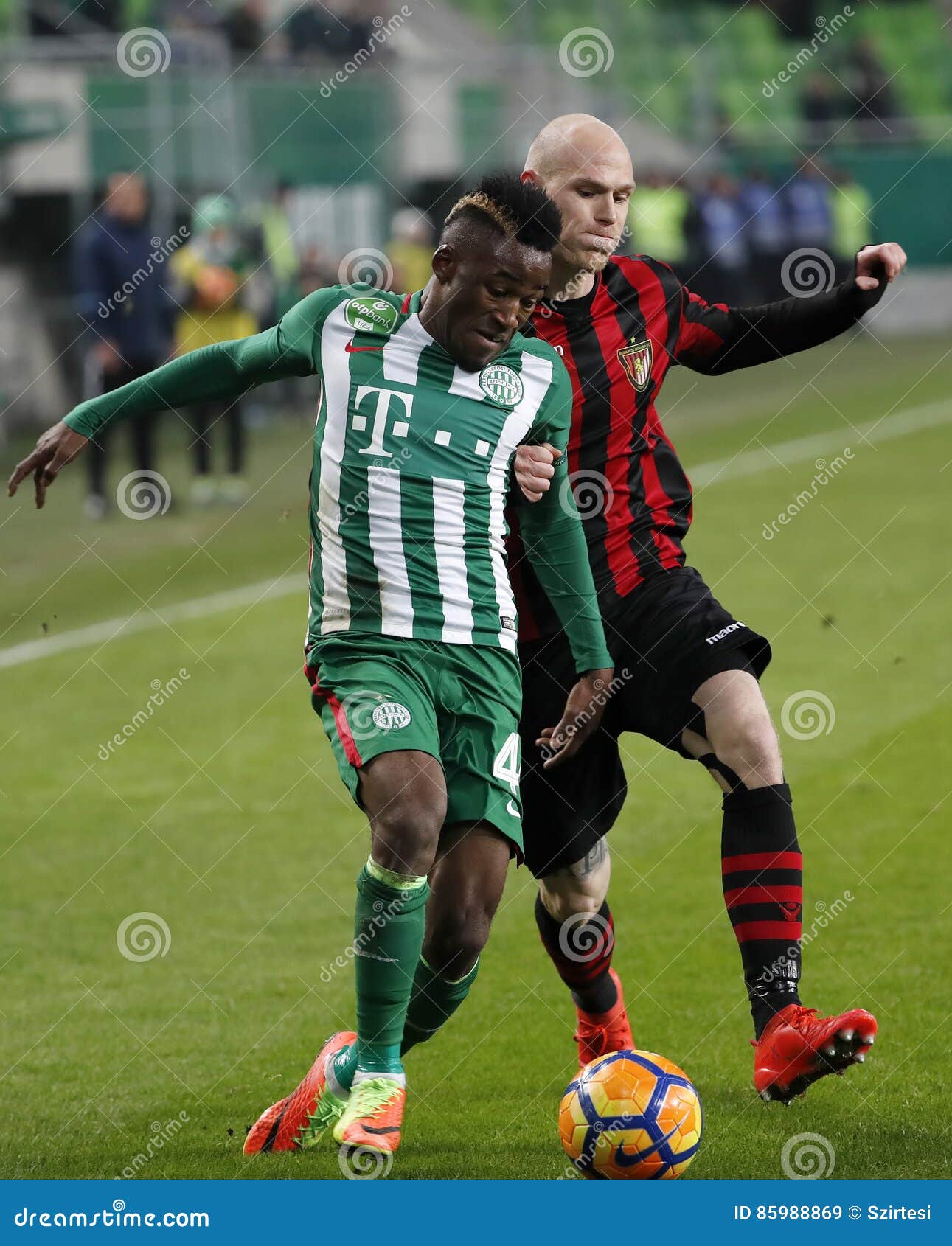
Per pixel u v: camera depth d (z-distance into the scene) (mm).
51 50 56312
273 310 54406
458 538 11930
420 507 11844
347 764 11414
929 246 82750
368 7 66938
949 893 18000
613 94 77438
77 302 44875
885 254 14109
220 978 16734
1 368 58250
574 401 13477
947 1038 14031
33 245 58969
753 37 89188
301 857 20703
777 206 73688
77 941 17875
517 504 12859
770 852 12352
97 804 23016
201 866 20375
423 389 12031
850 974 15766
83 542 42250
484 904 11766
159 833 21734
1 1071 14359
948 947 16328
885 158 81875
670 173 79500
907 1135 12102
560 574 12695
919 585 34281
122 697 28875
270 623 34219
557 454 12547
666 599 13453
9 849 21094
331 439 12070
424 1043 14586
